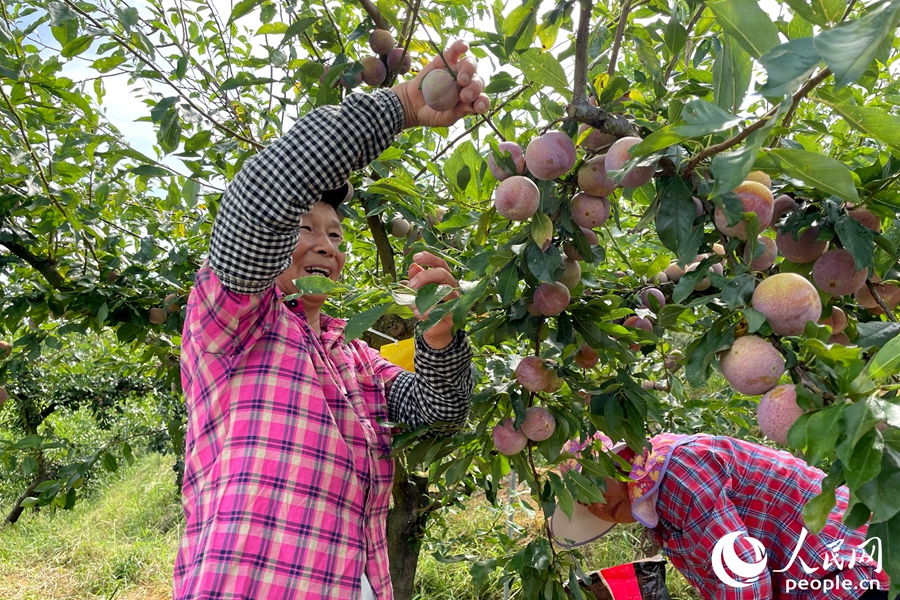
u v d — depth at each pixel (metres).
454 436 1.58
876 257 1.17
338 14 2.30
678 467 1.81
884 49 0.83
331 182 1.08
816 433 0.73
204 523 1.13
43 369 4.90
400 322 2.32
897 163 1.06
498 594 3.86
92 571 5.23
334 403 1.28
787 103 0.63
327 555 1.13
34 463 2.62
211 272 1.15
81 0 1.89
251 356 1.21
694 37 1.81
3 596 4.83
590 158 1.17
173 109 1.54
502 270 1.14
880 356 0.73
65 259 2.43
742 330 0.94
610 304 1.35
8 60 1.83
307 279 1.05
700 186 0.97
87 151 2.06
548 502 1.56
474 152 1.35
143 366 3.29
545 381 1.36
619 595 2.24
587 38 1.05
